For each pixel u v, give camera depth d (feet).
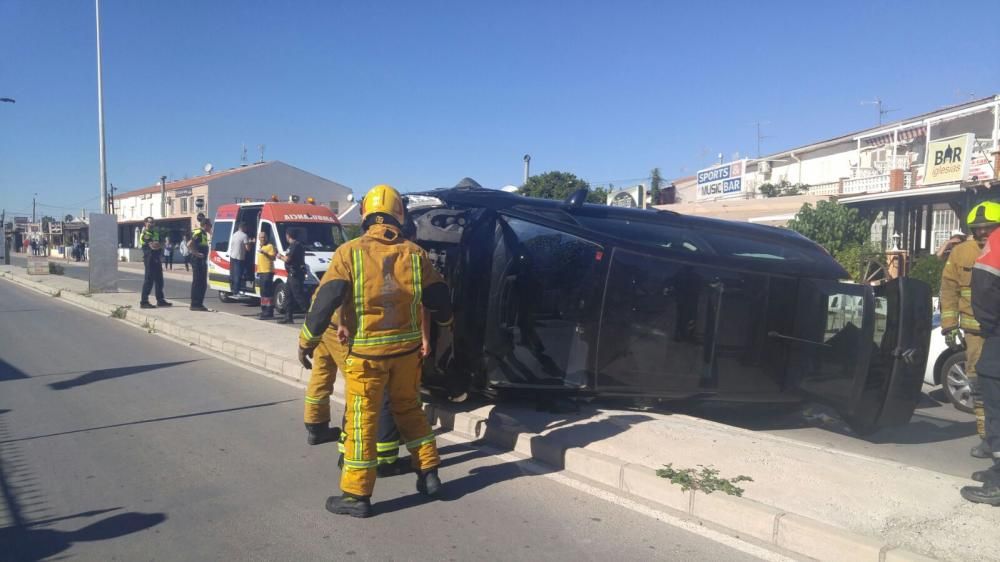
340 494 17.12
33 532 14.97
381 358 15.65
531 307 22.93
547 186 104.22
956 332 24.52
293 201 58.90
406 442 16.97
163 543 14.47
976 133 80.48
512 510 16.12
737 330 22.90
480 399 23.98
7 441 21.43
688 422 21.56
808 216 65.10
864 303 20.52
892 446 22.09
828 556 13.55
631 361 22.68
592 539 14.62
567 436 19.80
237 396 27.40
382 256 15.80
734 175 120.06
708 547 14.25
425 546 14.34
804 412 25.22
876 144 96.27
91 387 28.89
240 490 17.40
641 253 22.39
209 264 65.00
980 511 14.61
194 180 191.62
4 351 37.32
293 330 41.27
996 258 15.23
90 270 66.33
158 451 20.51
